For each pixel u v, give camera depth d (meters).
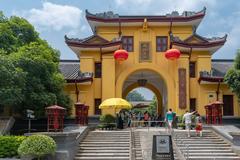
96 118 34.91
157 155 18.50
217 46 34.66
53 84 29.89
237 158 22.09
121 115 31.02
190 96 35.56
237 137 23.14
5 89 25.64
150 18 35.88
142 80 40.75
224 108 35.44
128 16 36.41
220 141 25.09
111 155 22.80
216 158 21.98
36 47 29.78
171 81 35.69
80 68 35.62
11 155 22.00
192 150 23.34
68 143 21.72
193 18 35.59
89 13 35.75
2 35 30.09
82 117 30.28
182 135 26.59
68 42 35.00
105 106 29.83
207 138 25.70
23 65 28.31
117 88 35.72
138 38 36.53
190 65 36.03
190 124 27.42
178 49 34.75
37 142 19.78
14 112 31.69
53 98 28.77
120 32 36.56
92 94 35.41
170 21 35.91
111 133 26.80
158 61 36.25
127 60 36.22
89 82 34.84
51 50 33.78
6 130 28.14
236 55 32.06
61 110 24.77
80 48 35.31
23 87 27.25
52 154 20.70
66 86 35.28
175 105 34.97
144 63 36.19
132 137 25.61
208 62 35.38
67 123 34.41
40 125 32.12
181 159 21.17
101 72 35.66
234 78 31.02
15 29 32.50
